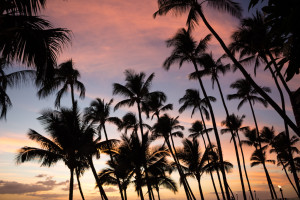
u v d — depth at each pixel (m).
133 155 19.34
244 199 21.59
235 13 11.99
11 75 9.10
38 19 4.06
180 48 18.34
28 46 4.08
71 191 14.56
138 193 21.88
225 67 23.25
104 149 21.55
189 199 24.58
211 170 28.09
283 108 13.43
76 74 20.19
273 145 36.03
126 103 22.80
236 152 23.17
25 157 15.26
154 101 27.20
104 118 24.06
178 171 25.27
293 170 13.77
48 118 15.47
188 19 12.70
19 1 3.86
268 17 2.50
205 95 17.69
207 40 18.42
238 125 34.75
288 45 2.50
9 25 3.73
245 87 29.94
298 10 2.27
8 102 7.35
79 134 16.17
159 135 26.98
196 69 18.36
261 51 12.02
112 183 25.89
